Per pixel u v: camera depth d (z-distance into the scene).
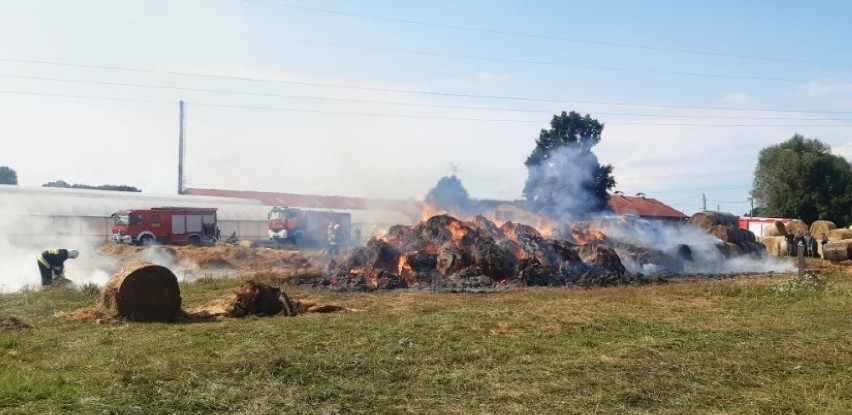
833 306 19.38
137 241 51.91
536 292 23.30
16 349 12.19
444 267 27.56
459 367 11.23
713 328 15.29
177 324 15.27
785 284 23.52
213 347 12.36
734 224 45.34
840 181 78.50
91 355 11.61
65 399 8.98
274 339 13.18
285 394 9.44
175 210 53.78
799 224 55.94
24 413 8.30
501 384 10.12
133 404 8.83
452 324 15.38
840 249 39.66
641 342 13.41
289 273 27.78
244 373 10.47
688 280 29.36
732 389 10.01
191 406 8.83
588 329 15.09
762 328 15.26
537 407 9.05
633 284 27.12
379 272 26.38
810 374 10.94
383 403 9.20
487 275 27.41
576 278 28.30
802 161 79.50
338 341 13.05
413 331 14.37
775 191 80.62
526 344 13.11
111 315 15.81
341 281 25.77
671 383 10.23
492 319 16.25
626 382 10.26
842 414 8.64
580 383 10.19
